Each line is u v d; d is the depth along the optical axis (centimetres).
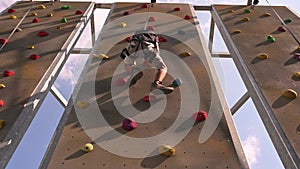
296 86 309
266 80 320
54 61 359
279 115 265
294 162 216
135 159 223
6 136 242
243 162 221
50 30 444
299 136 241
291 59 362
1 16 498
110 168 215
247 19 479
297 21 480
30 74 330
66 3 554
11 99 287
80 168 215
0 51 380
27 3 557
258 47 392
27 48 388
